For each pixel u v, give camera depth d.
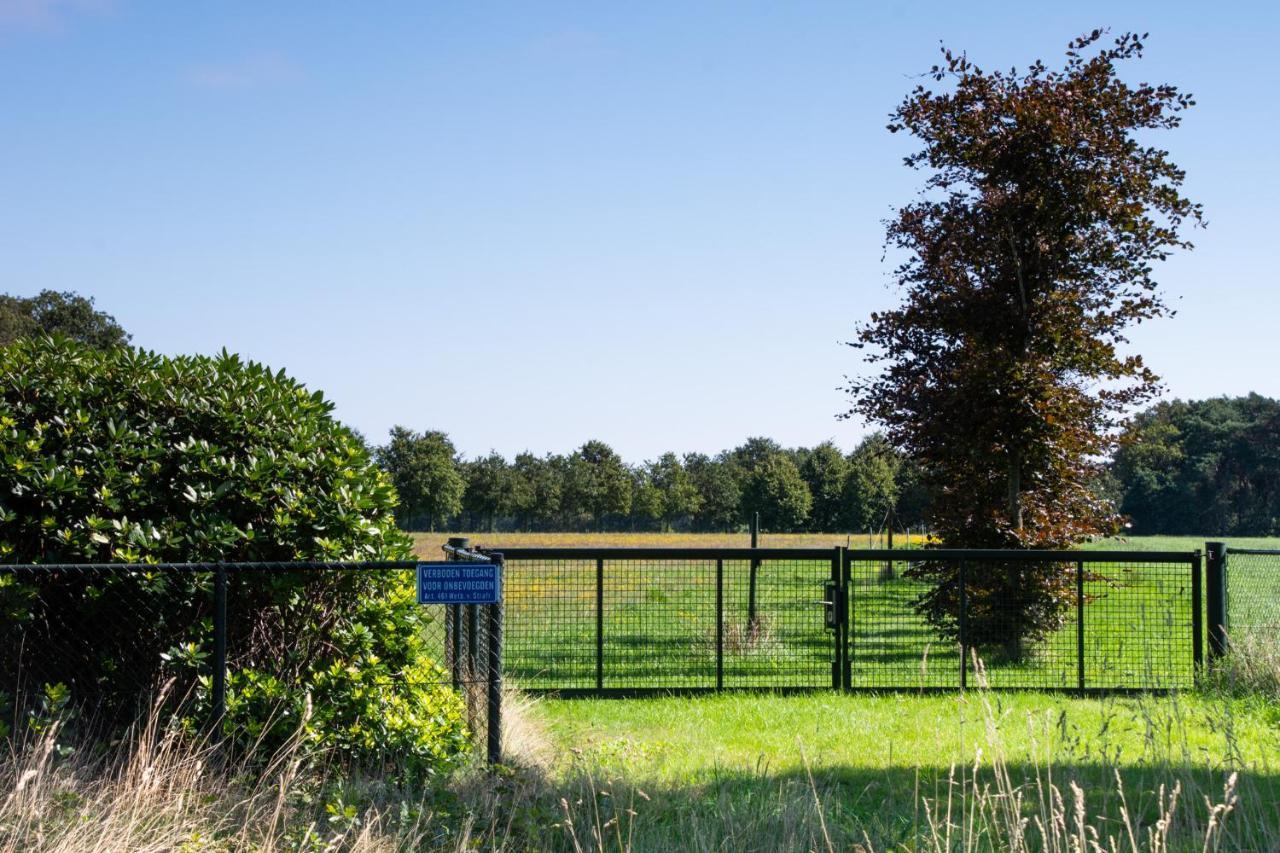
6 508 7.05
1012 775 7.56
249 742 6.91
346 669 7.38
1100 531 16.27
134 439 7.35
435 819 6.36
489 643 7.51
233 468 7.42
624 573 13.93
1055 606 14.17
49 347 7.96
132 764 6.22
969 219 15.94
